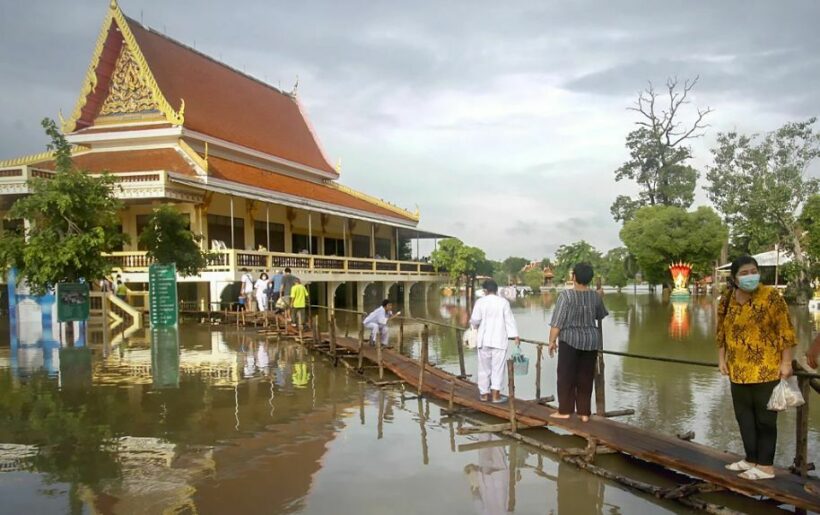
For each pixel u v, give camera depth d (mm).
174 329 20422
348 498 5551
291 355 14656
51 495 5656
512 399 7598
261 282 22859
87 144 29547
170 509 5320
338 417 8547
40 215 18078
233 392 10266
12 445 7230
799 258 39125
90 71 28938
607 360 14328
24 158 28672
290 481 5984
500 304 9008
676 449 6250
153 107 29094
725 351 5656
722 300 5699
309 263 29125
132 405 9297
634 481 5789
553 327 7453
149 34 32625
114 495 5645
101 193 18484
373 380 11148
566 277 72875
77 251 17281
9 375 11859
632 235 52906
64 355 14625
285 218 33812
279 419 8422
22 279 18891
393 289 46438
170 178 24141
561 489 5770
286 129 41625
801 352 16000
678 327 23062
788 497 4914
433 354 16016
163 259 21703
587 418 7379
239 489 5777
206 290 26625
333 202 34344
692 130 61562
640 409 9539
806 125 43812
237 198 29391
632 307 36125
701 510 5277
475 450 6988
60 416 8609
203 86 34906
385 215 39938
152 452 6926
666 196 62125
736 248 58094
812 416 9070
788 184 42125
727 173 50062
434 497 5574
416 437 7539
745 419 5426
